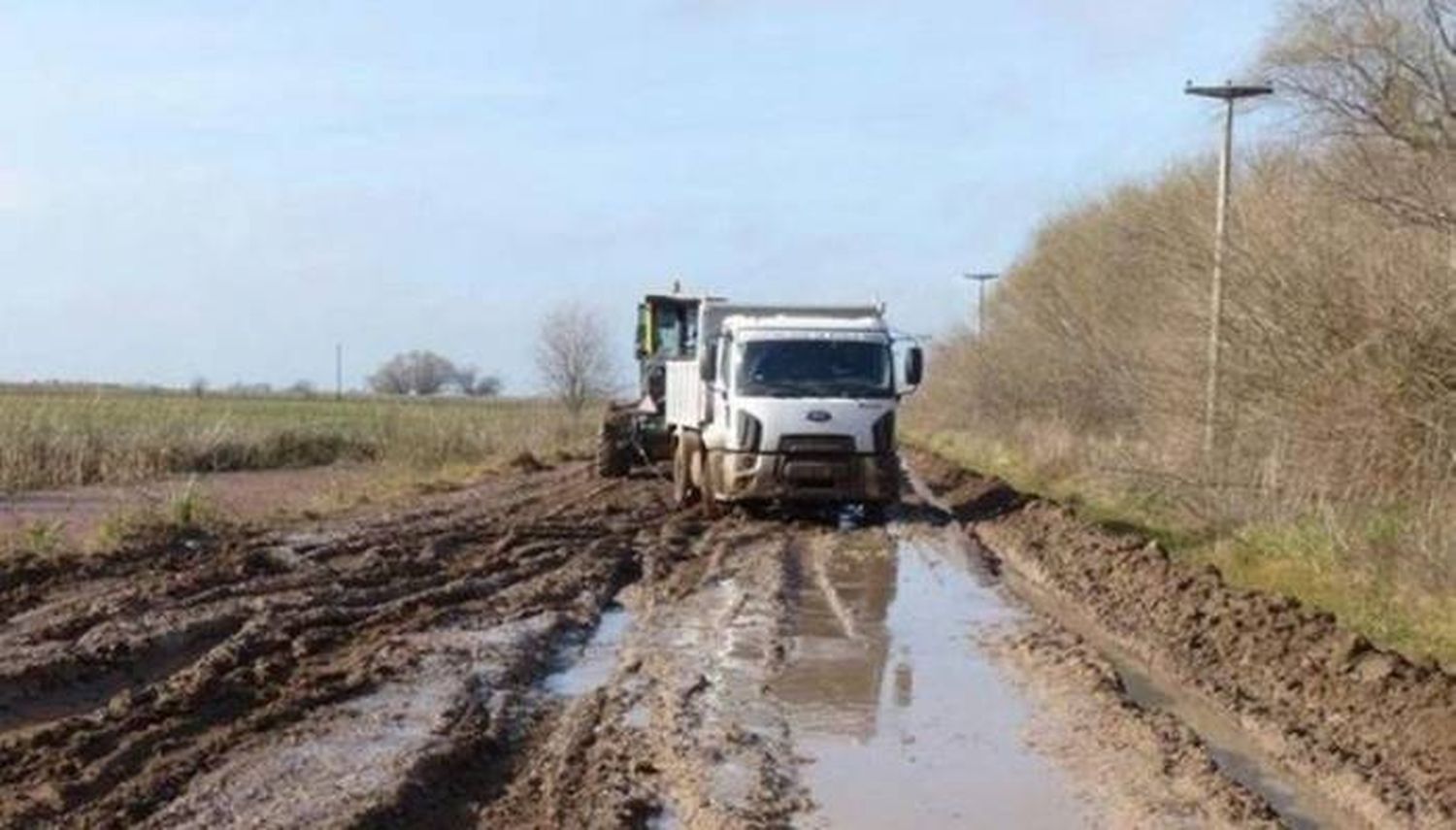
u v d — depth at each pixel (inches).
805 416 932.6
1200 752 416.5
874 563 815.1
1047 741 437.1
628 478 1344.7
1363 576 652.1
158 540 764.6
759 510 1019.9
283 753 395.9
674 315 1307.8
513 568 746.8
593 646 581.0
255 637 536.7
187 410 1959.9
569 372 2477.9
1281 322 867.4
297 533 844.6
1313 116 1079.0
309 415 2183.8
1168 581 687.1
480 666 517.7
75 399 1931.6
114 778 367.9
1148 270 1370.6
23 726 416.5
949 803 377.1
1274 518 798.5
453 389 4458.7
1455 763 398.3
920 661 553.0
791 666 540.7
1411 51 1045.8
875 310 1047.0
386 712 446.3
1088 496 1138.0
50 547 715.4
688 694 487.2
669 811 368.8
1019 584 745.6
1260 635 564.1
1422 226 823.1
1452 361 778.8
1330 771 400.5
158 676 487.8
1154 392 1083.9
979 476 1416.1
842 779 397.7
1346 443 799.7
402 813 350.6
